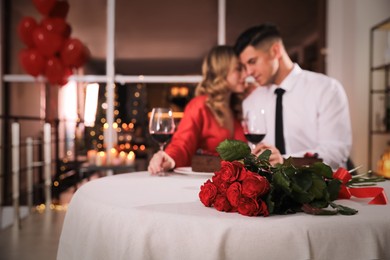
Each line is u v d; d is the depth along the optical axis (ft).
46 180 14.49
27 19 13.26
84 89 16.58
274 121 8.39
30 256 9.21
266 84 8.51
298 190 2.65
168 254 2.56
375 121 13.89
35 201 15.56
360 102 13.80
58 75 13.48
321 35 14.64
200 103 6.95
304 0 14.75
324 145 7.79
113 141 15.07
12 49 14.92
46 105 16.57
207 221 2.54
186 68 15.14
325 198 2.74
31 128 16.31
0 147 12.04
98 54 15.39
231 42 14.87
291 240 2.46
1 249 9.72
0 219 13.21
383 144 13.91
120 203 2.98
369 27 13.73
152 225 2.63
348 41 14.01
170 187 3.71
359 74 13.79
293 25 14.73
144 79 15.21
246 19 14.82
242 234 2.47
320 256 2.46
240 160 3.01
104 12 15.29
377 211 2.78
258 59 8.41
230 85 7.16
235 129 7.12
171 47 15.24
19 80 14.79
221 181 2.80
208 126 6.91
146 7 15.33
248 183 2.64
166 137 4.66
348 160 7.84
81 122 17.02
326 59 14.65
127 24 15.35
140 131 17.62
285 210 2.69
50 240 10.47
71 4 15.38
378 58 13.88
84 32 15.38
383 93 13.80
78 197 3.35
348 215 2.64
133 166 14.73
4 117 11.97
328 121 8.04
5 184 14.55
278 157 4.40
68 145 17.98
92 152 14.93
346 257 2.47
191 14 15.23
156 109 4.69
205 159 4.51
